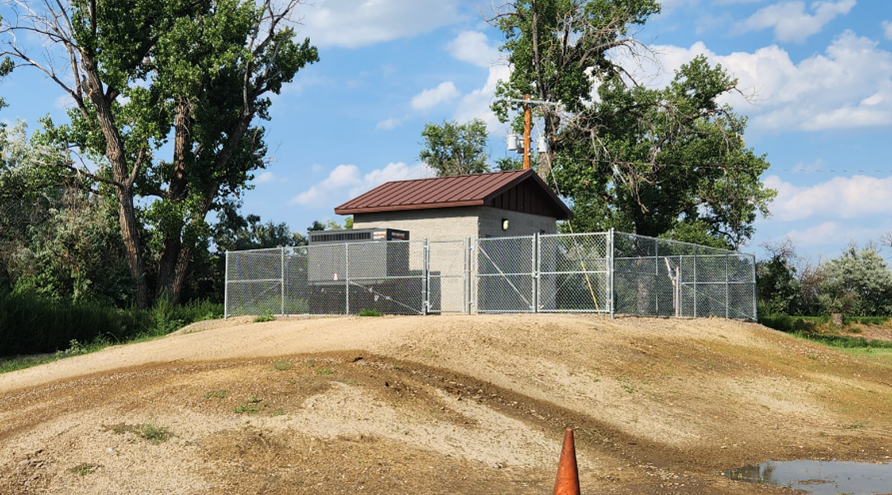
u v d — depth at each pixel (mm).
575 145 36219
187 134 31703
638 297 20734
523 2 36562
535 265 18734
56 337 20234
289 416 9062
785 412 13094
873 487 8461
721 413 12539
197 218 30609
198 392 9828
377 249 19703
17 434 8500
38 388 12000
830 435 11641
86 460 7656
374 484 7469
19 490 6980
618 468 9055
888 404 14516
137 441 8133
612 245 17953
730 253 23594
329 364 11586
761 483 8609
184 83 28625
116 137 29016
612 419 11484
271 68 33281
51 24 28359
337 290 20188
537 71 35531
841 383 15977
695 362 15578
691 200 38500
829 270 39344
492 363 13211
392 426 9312
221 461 7734
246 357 13266
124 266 29203
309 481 7410
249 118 32906
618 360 14594
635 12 36156
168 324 23281
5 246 29906
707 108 37938
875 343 27500
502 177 22922
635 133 37688
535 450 9453
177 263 30953
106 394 10188
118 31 28594
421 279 19234
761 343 18969
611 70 37156
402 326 14883
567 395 12352
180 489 7059
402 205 21906
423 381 11539
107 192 30109
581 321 16625
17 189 31031
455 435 9453
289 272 21406
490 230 21656
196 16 31312
